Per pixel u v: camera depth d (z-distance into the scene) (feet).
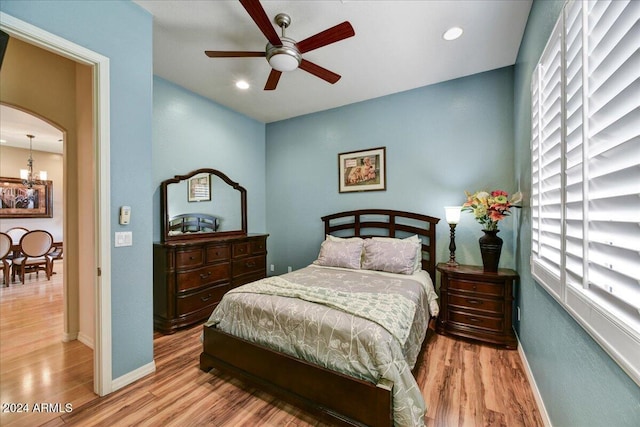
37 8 4.87
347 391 4.90
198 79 10.29
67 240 8.52
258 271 13.00
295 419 5.31
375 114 12.01
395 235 11.53
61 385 6.29
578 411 3.72
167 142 10.49
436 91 10.64
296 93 11.54
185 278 9.52
